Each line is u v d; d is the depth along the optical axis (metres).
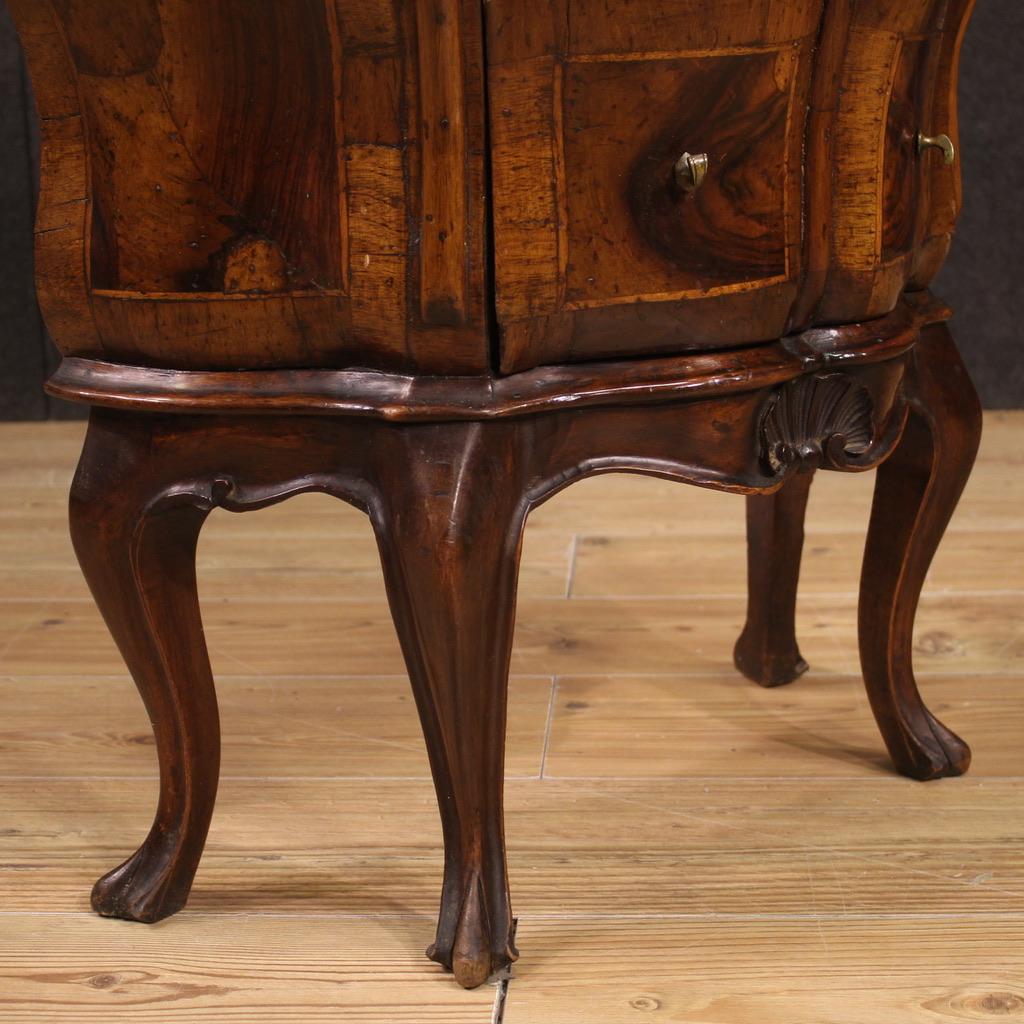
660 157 0.89
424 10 0.81
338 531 2.08
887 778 1.30
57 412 2.70
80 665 1.59
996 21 2.44
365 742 1.39
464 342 0.88
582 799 1.26
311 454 0.96
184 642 1.05
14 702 1.49
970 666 1.52
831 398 1.03
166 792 1.09
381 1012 0.98
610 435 0.96
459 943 0.98
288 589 1.83
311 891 1.13
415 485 0.90
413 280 0.87
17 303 2.63
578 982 1.00
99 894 1.11
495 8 0.81
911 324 1.10
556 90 0.85
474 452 0.90
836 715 1.43
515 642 1.63
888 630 1.26
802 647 1.60
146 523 0.99
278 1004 0.99
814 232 0.97
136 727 1.43
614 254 0.90
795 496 1.42
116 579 1.01
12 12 0.91
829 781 1.29
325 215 0.87
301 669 1.57
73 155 0.93
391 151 0.85
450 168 0.84
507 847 1.18
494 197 0.85
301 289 0.89
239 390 0.92
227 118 0.88
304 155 0.87
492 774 0.97
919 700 1.29
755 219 0.94
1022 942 1.04
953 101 1.16
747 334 0.96
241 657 1.60
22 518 2.12
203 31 0.86
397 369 0.90
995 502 2.08
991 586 1.75
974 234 2.54
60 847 1.21
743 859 1.16
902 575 1.24
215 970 1.03
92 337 0.95
